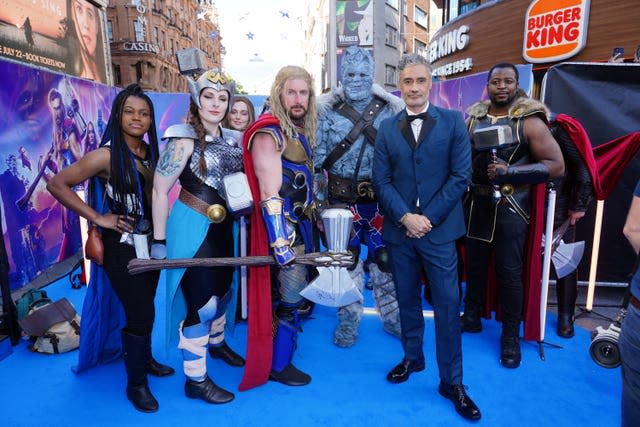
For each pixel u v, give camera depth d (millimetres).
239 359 2885
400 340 3262
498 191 2768
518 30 10227
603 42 8469
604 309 3805
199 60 2186
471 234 2988
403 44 33031
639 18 7867
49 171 4617
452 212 2299
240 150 2359
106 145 2191
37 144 4414
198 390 2445
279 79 2352
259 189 2311
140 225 2213
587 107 3727
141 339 2322
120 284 2260
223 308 2617
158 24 35625
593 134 3740
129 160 2166
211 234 2285
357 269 3076
